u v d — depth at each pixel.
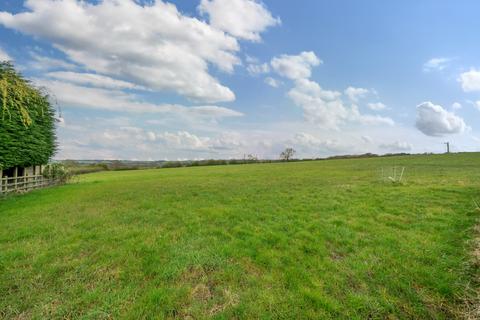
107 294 4.31
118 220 8.77
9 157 16.58
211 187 16.77
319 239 6.43
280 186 15.94
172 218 8.88
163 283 4.63
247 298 4.18
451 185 12.52
